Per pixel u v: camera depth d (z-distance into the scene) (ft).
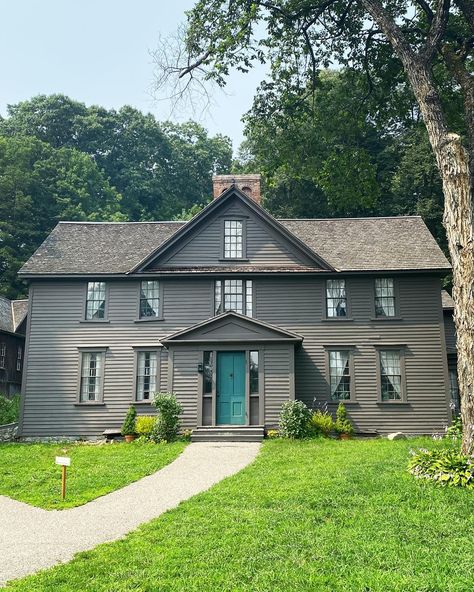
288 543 24.13
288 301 68.69
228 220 71.00
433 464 34.42
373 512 27.84
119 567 22.33
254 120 63.67
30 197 144.66
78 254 73.05
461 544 23.15
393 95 64.49
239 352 63.67
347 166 64.49
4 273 137.08
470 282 36.65
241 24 51.06
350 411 65.57
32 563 23.48
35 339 68.33
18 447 58.29
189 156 208.23
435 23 45.47
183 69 53.11
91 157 194.90
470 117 45.39
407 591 18.84
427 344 66.90
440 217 113.70
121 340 68.28
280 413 59.77
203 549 23.95
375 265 68.74
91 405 66.59
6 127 191.72
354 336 67.46
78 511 32.55
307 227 78.64
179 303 68.80
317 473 37.27
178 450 51.93
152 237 77.30
